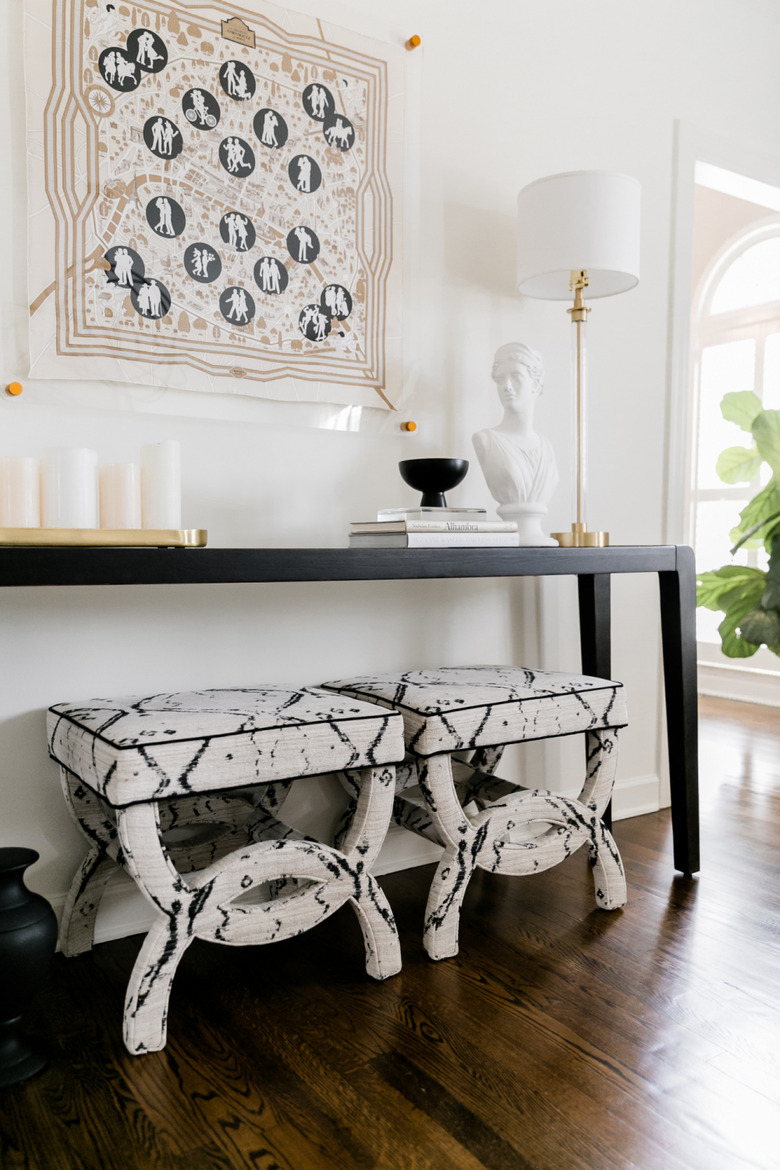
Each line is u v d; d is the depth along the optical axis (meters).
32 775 1.56
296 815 1.85
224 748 1.25
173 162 1.64
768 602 3.23
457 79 2.03
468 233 2.07
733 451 3.91
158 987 1.25
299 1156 1.03
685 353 2.50
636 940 1.61
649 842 2.18
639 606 2.44
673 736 1.96
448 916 1.53
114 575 1.20
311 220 1.81
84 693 1.61
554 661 2.27
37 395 1.52
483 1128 1.08
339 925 1.71
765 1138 1.07
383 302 1.92
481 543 1.71
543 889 1.87
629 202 1.91
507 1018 1.34
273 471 1.80
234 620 1.77
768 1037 1.29
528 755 2.21
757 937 1.63
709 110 2.57
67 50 1.52
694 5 2.52
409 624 2.02
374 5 1.89
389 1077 1.18
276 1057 1.23
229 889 1.29
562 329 2.26
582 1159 1.02
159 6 1.61
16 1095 1.15
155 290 1.63
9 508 1.32
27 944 1.17
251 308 1.74
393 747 1.42
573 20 2.24
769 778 2.77
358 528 1.75
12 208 1.49
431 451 2.03
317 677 1.88
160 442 1.58
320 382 1.84
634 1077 1.19
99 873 1.55
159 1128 1.08
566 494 2.28
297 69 1.78
